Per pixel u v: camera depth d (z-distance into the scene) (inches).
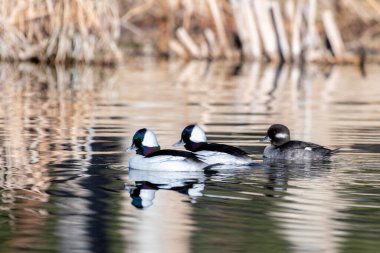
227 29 1456.7
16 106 855.1
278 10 1403.8
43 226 400.8
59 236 384.5
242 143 642.2
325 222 406.0
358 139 658.2
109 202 446.6
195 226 400.2
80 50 1288.1
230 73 1224.2
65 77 1142.3
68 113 806.5
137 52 1449.3
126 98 928.3
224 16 1455.5
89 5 1257.4
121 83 1081.4
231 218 413.1
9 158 570.9
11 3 1266.0
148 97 940.0
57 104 873.5
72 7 1264.8
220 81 1119.0
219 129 708.7
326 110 839.1
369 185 483.8
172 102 896.3
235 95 967.0
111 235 386.6
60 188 479.2
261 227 398.0
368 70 1274.6
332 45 1382.9
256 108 853.2
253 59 1406.3
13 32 1275.8
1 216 418.3
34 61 1305.4
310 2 1373.0
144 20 1460.4
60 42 1280.8
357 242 375.6
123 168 539.8
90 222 407.5
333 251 362.3
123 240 378.6
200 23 1448.1
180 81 1114.1
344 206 434.9
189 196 459.5
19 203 444.1
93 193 467.2
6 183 492.7
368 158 571.8
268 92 1001.5
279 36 1397.6
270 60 1398.9
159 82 1098.7
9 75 1151.0
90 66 1284.4
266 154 579.8
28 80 1101.7
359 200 447.5
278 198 452.4
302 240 377.7
